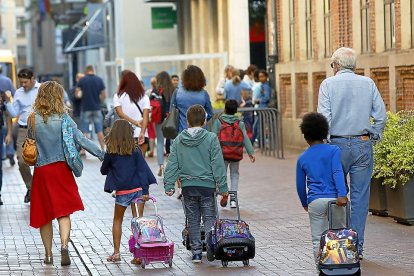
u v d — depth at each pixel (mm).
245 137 24625
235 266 17469
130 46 69625
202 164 17844
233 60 54125
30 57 144375
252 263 17672
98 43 75062
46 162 18219
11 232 22078
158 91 32719
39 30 129625
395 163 20609
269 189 28406
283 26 43969
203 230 18578
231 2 54125
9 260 18812
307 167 15555
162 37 69812
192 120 17984
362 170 17516
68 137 18219
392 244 18844
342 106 17422
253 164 36219
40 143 18234
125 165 18234
